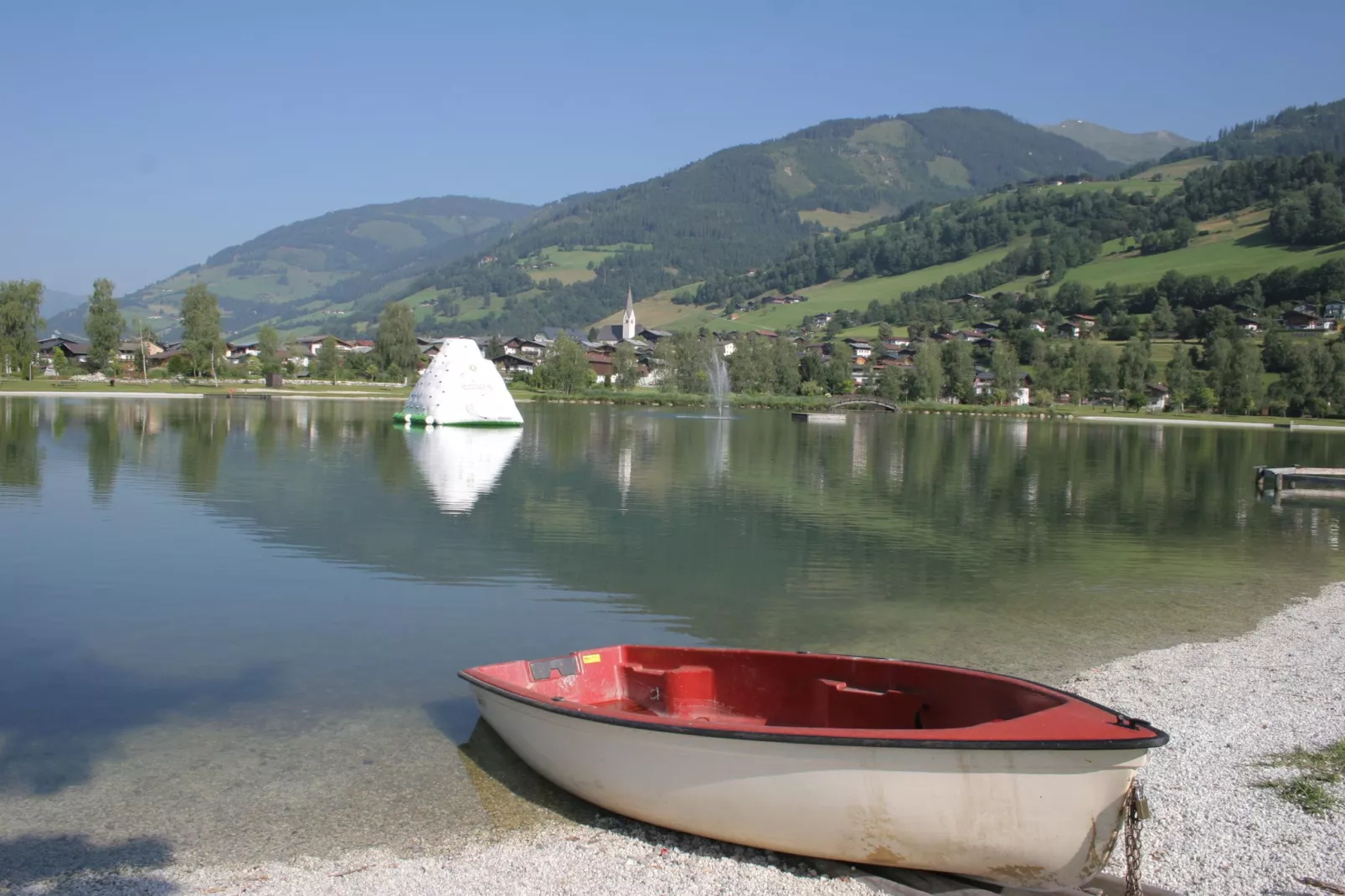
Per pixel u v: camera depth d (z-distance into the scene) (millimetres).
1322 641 18500
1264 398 139875
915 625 19688
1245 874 9461
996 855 9062
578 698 12594
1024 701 10352
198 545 25969
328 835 10289
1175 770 11898
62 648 16766
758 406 141500
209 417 77250
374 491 37406
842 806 9320
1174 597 22609
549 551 26500
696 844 10258
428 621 19078
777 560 26156
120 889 9109
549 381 154375
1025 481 48500
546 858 9875
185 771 11812
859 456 60750
